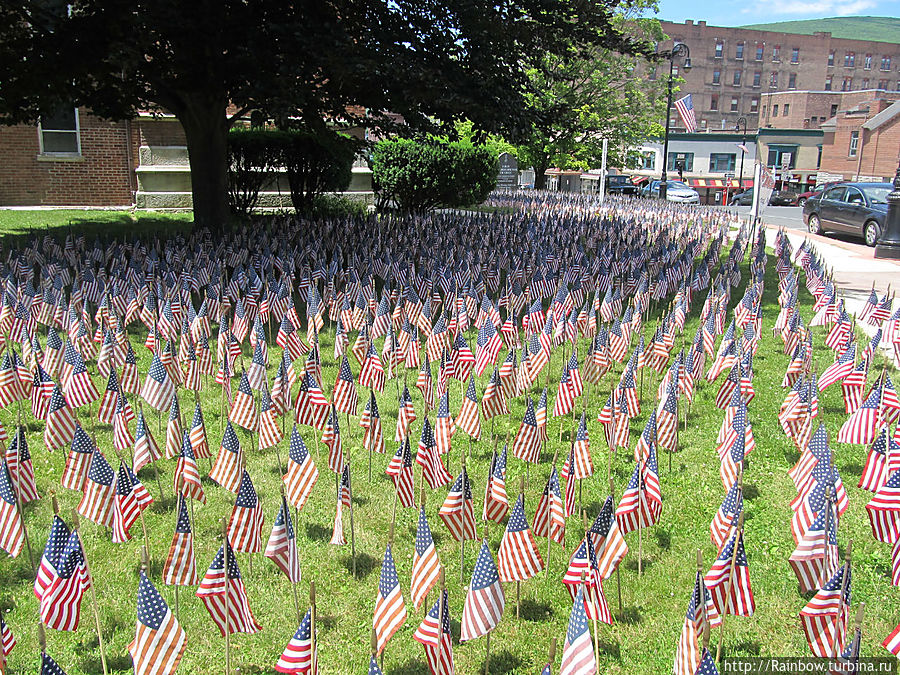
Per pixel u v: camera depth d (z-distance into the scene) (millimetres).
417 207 20703
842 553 4395
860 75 86312
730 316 10047
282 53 11273
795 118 70000
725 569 3418
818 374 7367
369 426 5133
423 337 8492
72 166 20016
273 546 3584
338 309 8742
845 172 54281
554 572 4172
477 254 11531
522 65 17109
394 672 3459
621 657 3561
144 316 8234
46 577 3320
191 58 11445
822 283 9852
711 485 5188
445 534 4562
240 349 7176
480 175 20953
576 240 14344
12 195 19734
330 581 4094
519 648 3607
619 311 8625
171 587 3984
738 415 5008
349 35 10914
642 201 25156
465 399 5605
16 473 4395
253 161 17484
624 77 37281
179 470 4461
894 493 3971
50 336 6543
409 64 11008
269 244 12367
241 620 3383
